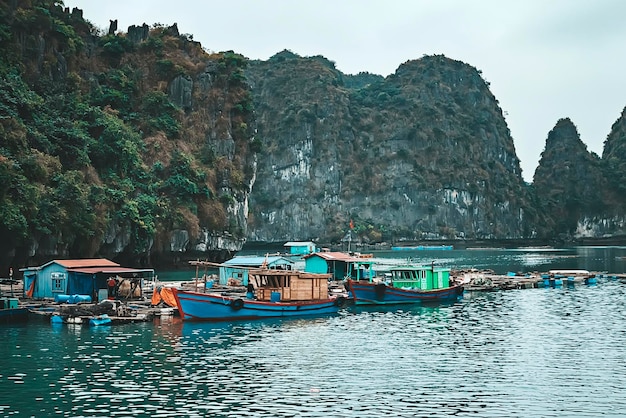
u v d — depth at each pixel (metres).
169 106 126.25
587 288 82.75
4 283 68.25
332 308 57.25
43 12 110.69
